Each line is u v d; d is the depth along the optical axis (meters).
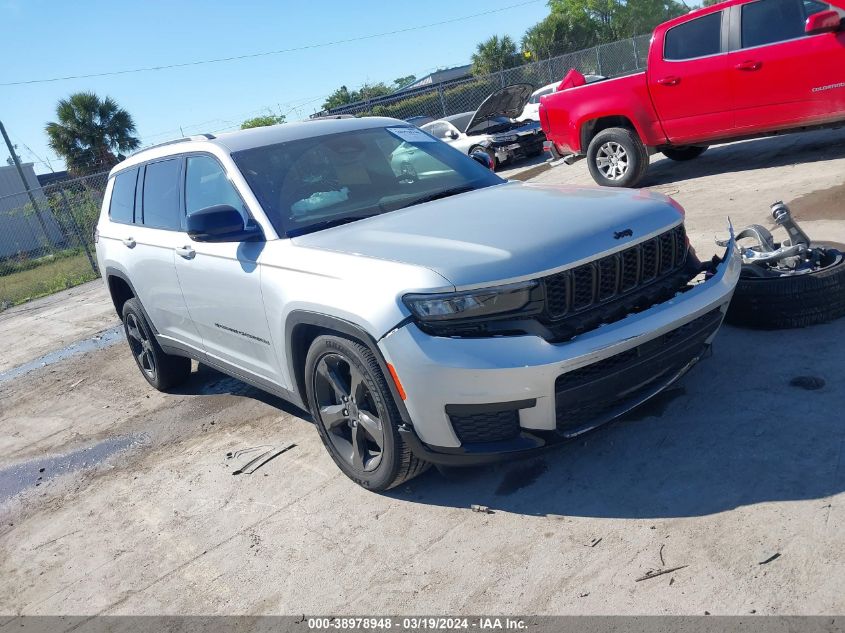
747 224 6.25
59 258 17.23
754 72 7.71
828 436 3.01
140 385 6.14
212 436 4.64
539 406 2.77
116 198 5.46
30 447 5.26
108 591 3.18
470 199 3.68
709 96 8.12
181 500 3.86
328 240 3.41
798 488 2.74
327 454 3.98
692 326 3.10
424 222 3.36
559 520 2.91
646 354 2.92
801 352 3.79
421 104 23.42
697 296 3.09
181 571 3.20
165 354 5.43
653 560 2.56
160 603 3.01
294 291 3.33
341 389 3.35
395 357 2.85
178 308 4.59
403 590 2.73
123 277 5.18
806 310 4.01
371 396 3.13
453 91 23.41
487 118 15.50
